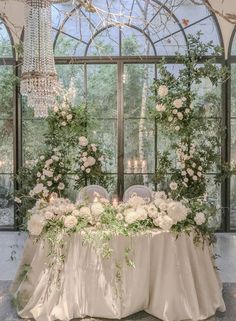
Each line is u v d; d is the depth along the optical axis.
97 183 6.02
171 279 2.85
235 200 6.19
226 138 6.07
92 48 6.21
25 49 3.30
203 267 3.00
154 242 2.89
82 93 6.29
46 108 3.51
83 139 5.67
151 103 6.25
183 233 2.90
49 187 5.64
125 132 6.29
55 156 5.61
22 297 3.04
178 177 5.68
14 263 4.44
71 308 2.86
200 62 5.97
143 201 3.13
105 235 2.82
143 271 2.87
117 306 2.84
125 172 6.29
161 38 6.18
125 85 6.27
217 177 5.92
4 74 6.17
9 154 6.26
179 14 6.14
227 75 5.84
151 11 5.84
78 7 3.17
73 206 3.06
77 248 2.87
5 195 6.30
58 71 6.26
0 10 5.59
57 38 6.19
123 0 5.84
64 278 2.88
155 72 6.23
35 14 3.24
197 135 5.73
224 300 3.29
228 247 5.19
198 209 3.04
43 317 2.86
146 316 2.94
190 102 5.49
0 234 5.97
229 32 5.99
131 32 6.18
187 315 2.83
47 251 2.94
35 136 6.26
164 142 6.22
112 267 2.85
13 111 6.16
